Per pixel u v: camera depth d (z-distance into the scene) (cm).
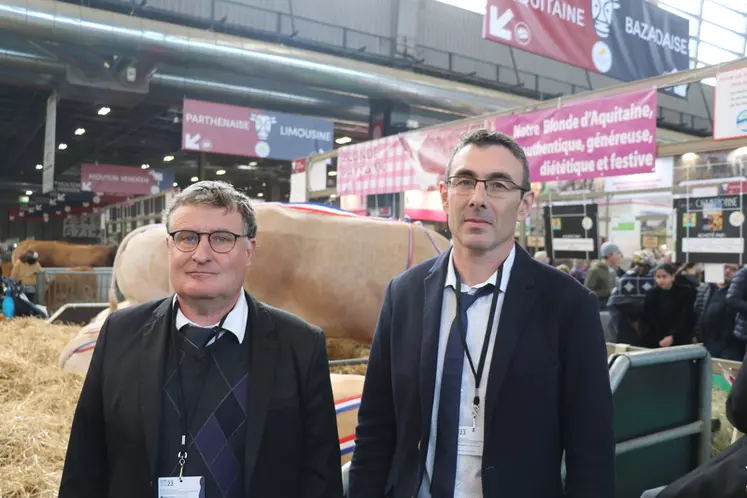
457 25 1508
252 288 318
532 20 543
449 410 140
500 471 133
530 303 141
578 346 137
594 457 134
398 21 1405
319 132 1066
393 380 150
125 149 2212
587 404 135
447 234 805
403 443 145
